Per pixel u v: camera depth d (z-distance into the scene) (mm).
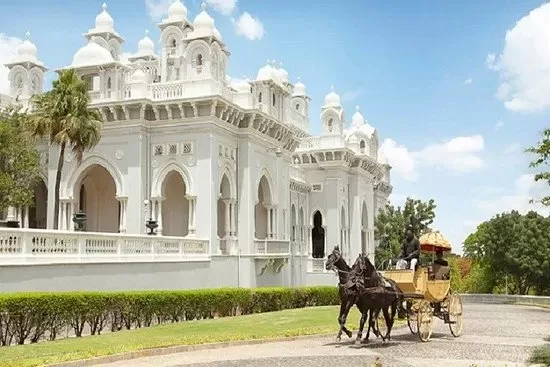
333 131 52219
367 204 56719
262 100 39625
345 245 52312
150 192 34312
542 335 21000
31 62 41344
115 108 34031
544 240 57969
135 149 34125
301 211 50469
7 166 33344
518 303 47250
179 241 30109
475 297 51531
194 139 33750
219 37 36219
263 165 38438
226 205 35688
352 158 53281
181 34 40188
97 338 18484
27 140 33594
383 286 18188
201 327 21750
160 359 15812
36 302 18469
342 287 18016
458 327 20828
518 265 58375
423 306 19031
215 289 28359
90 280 23297
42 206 39625
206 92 33688
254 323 23234
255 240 36438
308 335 19984
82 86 30594
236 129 36344
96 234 23953
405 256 19953
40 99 30516
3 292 18922
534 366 14211
